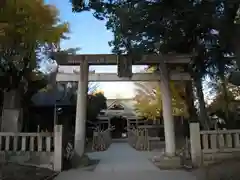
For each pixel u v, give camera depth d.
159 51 12.06
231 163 9.10
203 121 13.53
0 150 10.02
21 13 10.80
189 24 9.55
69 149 11.34
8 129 13.14
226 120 17.19
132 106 38.59
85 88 11.80
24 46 12.89
